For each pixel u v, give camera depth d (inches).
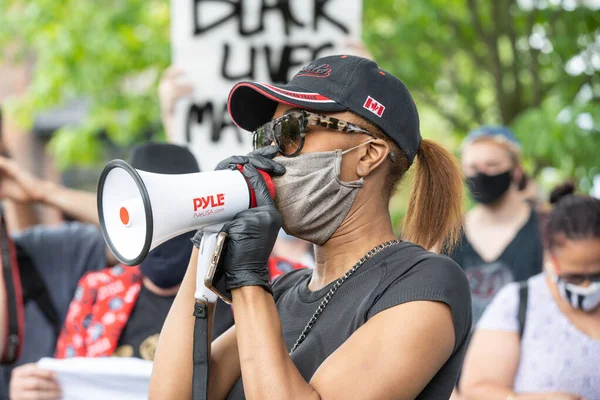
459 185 111.3
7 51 516.4
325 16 207.9
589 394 164.4
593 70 439.2
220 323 148.8
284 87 103.1
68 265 183.6
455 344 96.0
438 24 471.8
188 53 207.5
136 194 93.4
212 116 206.8
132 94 467.2
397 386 90.4
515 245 221.9
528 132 383.9
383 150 103.0
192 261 107.9
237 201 96.4
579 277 163.9
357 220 104.3
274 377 89.5
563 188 189.8
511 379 171.5
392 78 104.9
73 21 433.1
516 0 459.5
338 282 102.4
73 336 160.6
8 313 172.9
